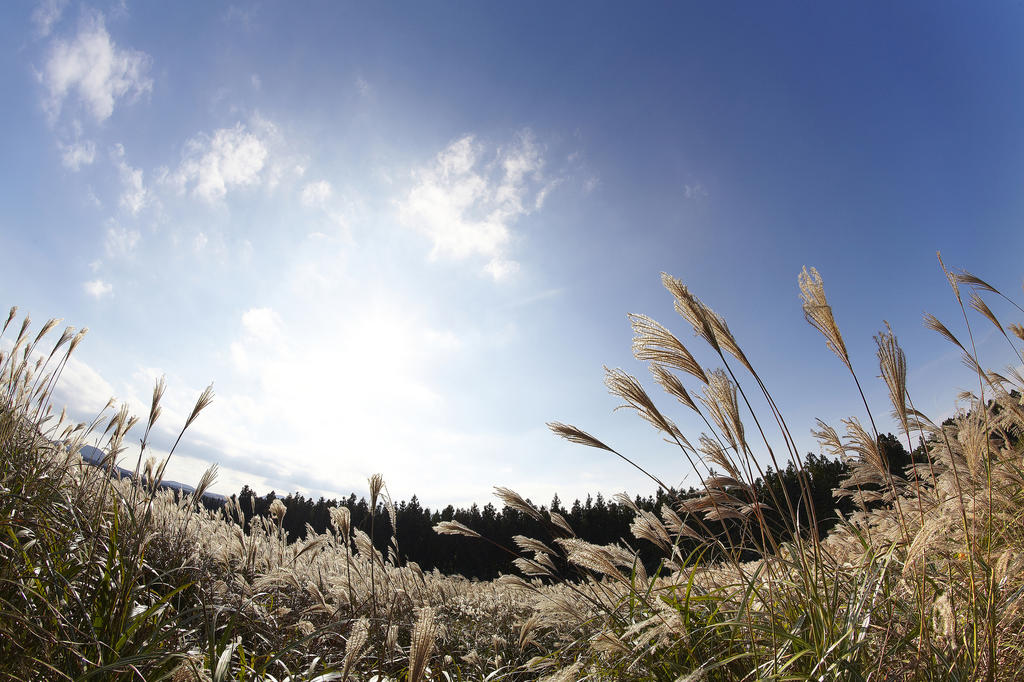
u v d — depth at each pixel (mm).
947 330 1379
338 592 2328
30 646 988
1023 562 998
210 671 992
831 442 1470
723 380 1160
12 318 2471
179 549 2086
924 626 913
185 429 2264
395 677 1566
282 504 2939
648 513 1488
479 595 3504
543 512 1724
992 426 1123
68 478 2156
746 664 1043
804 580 1070
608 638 1031
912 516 1357
